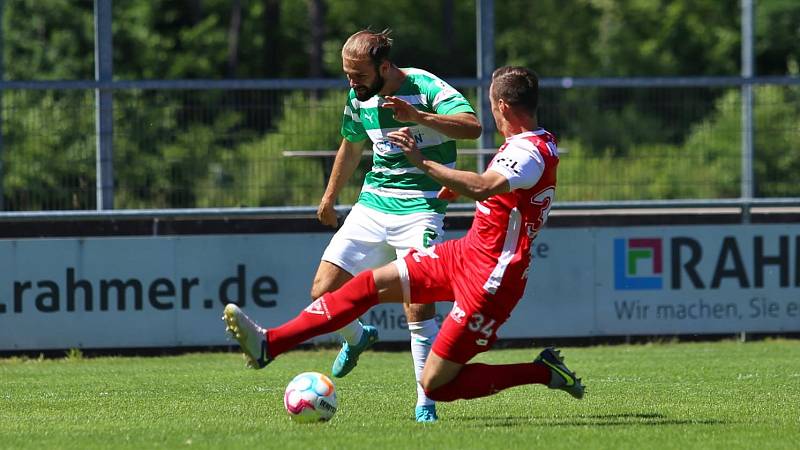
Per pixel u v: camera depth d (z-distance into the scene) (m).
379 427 22.20
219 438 20.83
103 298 40.38
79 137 41.25
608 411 25.00
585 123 43.78
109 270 40.34
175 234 41.41
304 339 21.28
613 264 42.34
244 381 32.19
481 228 21.02
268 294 41.00
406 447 19.61
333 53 135.75
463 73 142.12
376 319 41.69
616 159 43.66
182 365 37.34
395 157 24.12
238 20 129.12
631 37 137.75
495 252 20.84
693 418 23.64
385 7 144.12
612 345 42.59
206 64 125.06
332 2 144.00
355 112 24.69
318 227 42.03
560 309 42.09
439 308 41.47
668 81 42.66
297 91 43.06
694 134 43.94
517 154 20.58
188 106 41.62
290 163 42.09
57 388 30.78
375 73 23.45
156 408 26.11
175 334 40.66
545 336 42.03
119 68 120.00
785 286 42.91
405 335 41.75
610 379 31.86
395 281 21.41
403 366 36.66
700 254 42.62
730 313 42.72
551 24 144.00
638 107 44.00
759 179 43.78
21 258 39.97
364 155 41.75
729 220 43.00
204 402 27.19
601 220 42.72
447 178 20.45
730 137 43.88
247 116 42.03
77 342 40.25
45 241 40.06
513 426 22.42
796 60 132.25
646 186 43.66
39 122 41.03
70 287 40.19
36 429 22.62
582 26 144.25
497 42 143.75
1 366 38.03
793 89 43.69
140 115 41.28
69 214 40.78
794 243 42.91
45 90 40.69
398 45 139.62
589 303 42.22
